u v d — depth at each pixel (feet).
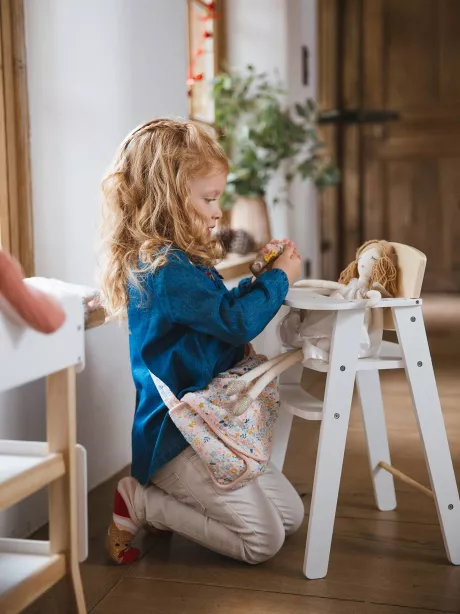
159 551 5.68
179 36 8.43
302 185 14.46
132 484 5.54
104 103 7.00
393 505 6.34
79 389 6.59
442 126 18.39
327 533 5.18
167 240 5.19
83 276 6.87
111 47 7.06
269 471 5.67
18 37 6.17
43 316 3.62
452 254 18.75
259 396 5.39
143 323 5.26
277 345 9.45
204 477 5.30
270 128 12.07
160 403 5.38
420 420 5.25
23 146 6.24
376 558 5.48
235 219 11.18
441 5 18.10
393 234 18.88
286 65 12.95
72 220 6.73
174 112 8.32
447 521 5.33
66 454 4.21
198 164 5.23
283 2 12.79
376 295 5.07
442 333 13.89
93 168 6.91
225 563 5.46
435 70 18.29
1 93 6.04
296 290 5.67
